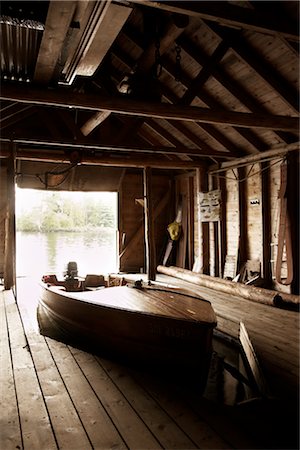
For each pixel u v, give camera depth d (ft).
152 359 12.34
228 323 17.51
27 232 96.68
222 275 29.66
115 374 11.85
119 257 36.29
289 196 22.62
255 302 22.03
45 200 103.65
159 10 16.55
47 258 47.93
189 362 11.43
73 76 15.16
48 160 28.84
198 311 12.64
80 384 11.02
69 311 15.25
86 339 14.58
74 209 106.73
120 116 29.40
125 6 9.75
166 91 25.04
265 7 14.47
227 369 13.52
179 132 30.14
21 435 8.25
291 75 18.42
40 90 15.88
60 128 30.37
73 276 20.98
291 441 8.06
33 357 13.21
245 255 27.61
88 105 16.49
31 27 10.11
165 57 22.47
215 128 27.04
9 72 15.33
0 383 11.00
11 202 24.23
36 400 9.93
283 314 19.11
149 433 8.39
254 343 14.49
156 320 12.01
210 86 22.97
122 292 15.88
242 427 8.66
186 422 8.89
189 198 35.27
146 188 30.30
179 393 10.53
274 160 24.53
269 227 25.08
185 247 35.40
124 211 36.76
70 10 9.04
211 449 7.79
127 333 12.85
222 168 29.55
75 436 8.23
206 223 31.37
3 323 17.74
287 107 20.33
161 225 38.22
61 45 11.26
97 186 35.94
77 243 70.59
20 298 23.73
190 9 11.16
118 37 23.50
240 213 27.66
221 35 18.56
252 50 18.93
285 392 10.32
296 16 13.76
